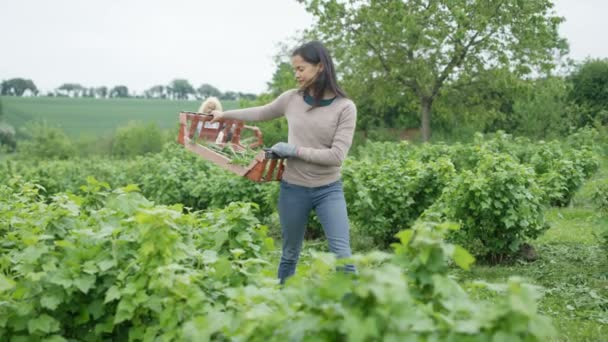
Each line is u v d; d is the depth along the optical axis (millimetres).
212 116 4543
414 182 8500
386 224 8461
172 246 3049
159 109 59562
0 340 3018
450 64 27250
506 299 2062
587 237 8836
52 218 3666
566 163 12062
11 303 3037
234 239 3930
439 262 2375
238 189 10094
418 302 2311
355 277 2238
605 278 6305
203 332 2465
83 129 50531
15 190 6625
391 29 26344
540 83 27656
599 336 4445
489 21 26406
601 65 35500
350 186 8453
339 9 27203
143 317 3096
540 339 2031
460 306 2193
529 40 26188
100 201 4461
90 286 2984
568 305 5281
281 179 4188
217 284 3088
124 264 3189
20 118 54219
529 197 7051
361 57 28078
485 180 6965
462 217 7273
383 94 28812
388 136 34406
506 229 7195
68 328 3232
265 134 31500
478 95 28766
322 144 4012
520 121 29234
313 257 2326
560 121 28641
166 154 16219
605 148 19344
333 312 2135
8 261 3418
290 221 4152
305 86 4008
